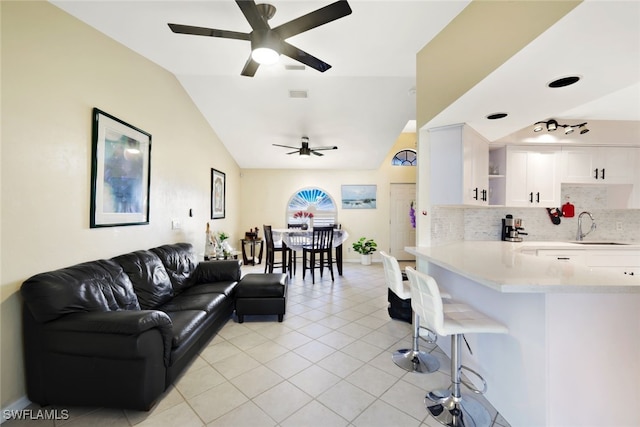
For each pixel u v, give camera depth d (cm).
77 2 190
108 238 240
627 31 127
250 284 309
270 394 187
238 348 250
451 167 267
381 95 398
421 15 210
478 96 203
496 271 162
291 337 272
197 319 226
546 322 139
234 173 634
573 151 344
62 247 196
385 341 264
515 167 340
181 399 182
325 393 188
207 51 268
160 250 293
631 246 319
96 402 164
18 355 166
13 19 163
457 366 171
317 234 501
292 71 328
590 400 140
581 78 177
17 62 166
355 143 554
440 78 233
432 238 291
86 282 185
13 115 163
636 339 142
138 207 281
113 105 247
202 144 447
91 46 222
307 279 511
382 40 246
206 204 466
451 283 239
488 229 365
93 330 159
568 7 117
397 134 518
